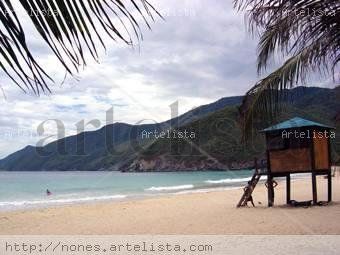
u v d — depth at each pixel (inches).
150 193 1382.9
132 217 612.7
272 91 284.4
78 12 52.8
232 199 875.4
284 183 1569.9
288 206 624.4
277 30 249.9
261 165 666.2
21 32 49.3
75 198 1242.0
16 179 2591.0
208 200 863.7
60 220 612.4
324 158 630.5
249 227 436.5
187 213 620.7
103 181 1942.7
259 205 684.1
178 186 1736.0
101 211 720.3
